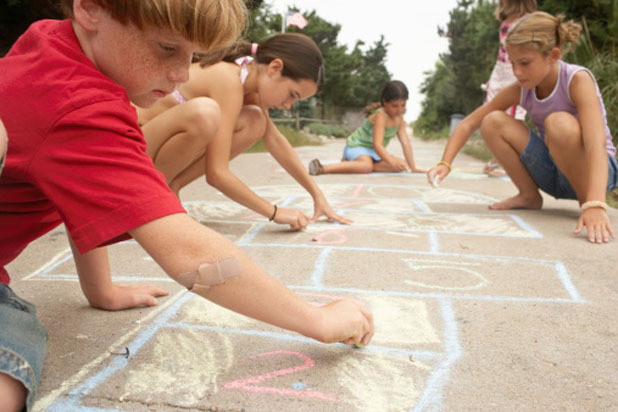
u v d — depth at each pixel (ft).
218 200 11.57
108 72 3.46
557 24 9.11
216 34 3.23
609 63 16.90
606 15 18.97
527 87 9.61
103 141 3.26
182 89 8.46
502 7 16.57
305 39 8.10
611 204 11.79
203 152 9.05
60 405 3.68
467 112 58.23
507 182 15.35
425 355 4.50
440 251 7.64
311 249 7.68
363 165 17.74
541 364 4.36
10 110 3.26
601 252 7.64
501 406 3.74
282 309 3.66
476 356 4.49
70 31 3.49
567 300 5.79
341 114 80.02
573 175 9.73
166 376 4.08
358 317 4.20
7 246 3.92
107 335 4.79
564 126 9.23
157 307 5.46
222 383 3.98
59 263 7.03
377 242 8.11
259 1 21.06
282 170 18.20
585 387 4.01
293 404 3.72
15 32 18.39
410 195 12.84
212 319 5.17
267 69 8.07
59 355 4.39
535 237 8.52
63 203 3.31
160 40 3.25
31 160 3.27
